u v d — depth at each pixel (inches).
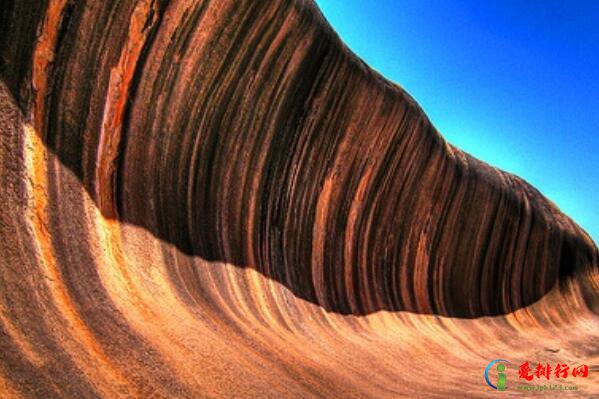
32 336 216.8
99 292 275.6
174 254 384.2
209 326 341.7
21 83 283.1
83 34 317.1
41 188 280.7
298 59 525.3
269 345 381.4
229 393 274.7
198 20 402.6
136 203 360.2
